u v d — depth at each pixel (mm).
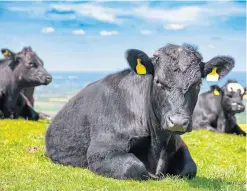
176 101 10203
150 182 10898
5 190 9859
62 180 10797
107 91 12539
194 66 10508
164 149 11602
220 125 28312
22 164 12555
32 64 25422
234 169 14414
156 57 10875
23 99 26141
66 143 13000
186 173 11602
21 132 18250
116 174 11180
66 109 13406
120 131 11742
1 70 25422
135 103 11820
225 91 28141
